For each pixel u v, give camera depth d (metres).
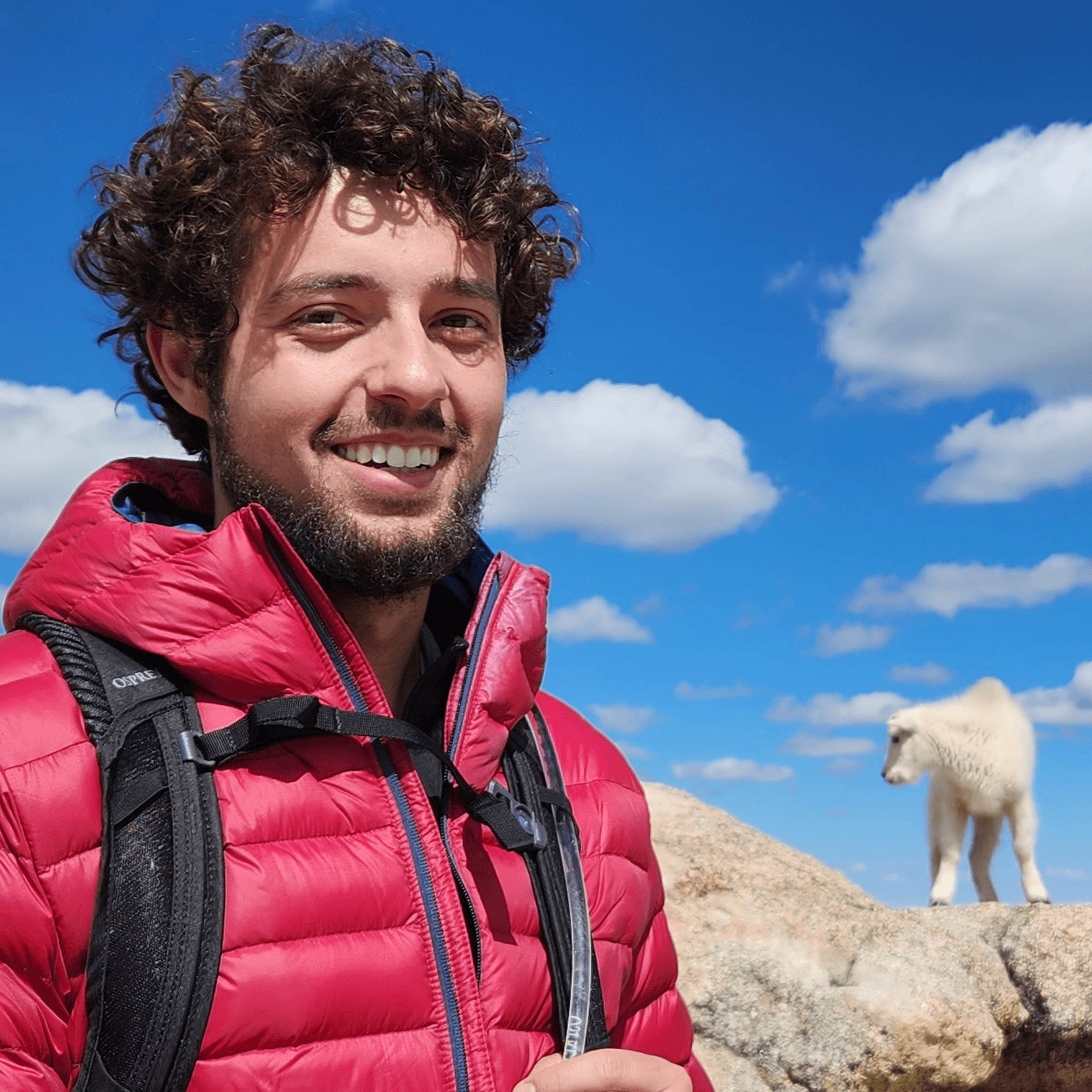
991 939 2.12
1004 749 3.06
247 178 0.58
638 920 0.64
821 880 2.05
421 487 0.57
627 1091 0.53
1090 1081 2.04
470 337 0.60
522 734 0.65
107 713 0.51
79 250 0.70
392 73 0.64
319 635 0.55
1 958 0.47
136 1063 0.46
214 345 0.59
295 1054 0.48
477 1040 0.52
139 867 0.48
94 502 0.59
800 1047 1.77
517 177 0.69
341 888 0.51
